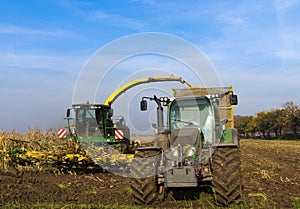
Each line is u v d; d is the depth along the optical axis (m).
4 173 10.70
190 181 7.14
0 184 9.12
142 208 6.90
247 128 87.69
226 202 7.21
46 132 16.69
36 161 12.35
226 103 11.06
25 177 10.63
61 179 11.10
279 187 10.04
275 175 12.79
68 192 8.95
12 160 12.41
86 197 8.34
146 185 7.41
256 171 13.84
